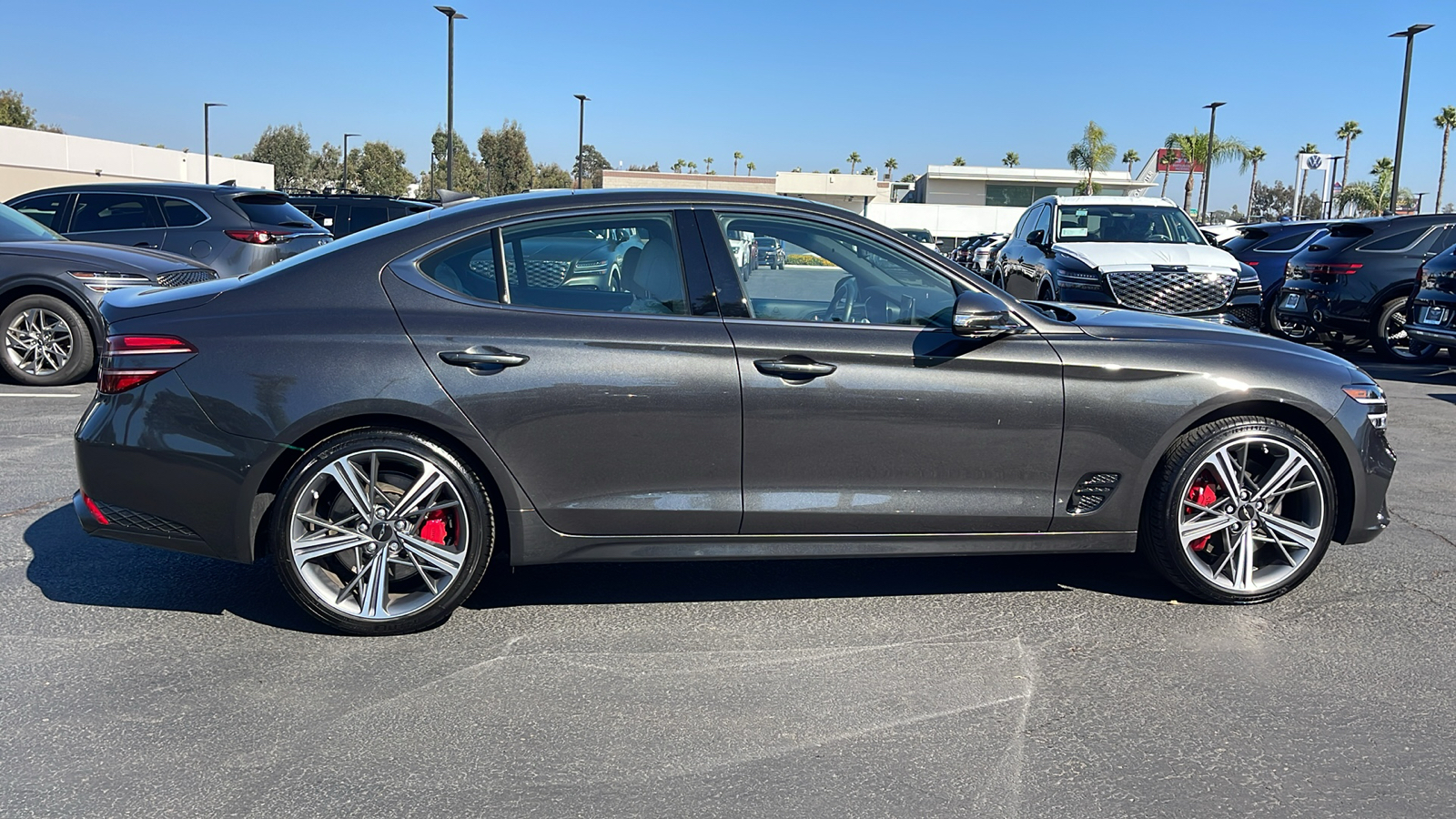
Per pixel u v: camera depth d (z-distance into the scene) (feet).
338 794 8.55
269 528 11.65
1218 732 9.74
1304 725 9.88
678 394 11.68
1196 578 12.86
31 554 14.64
